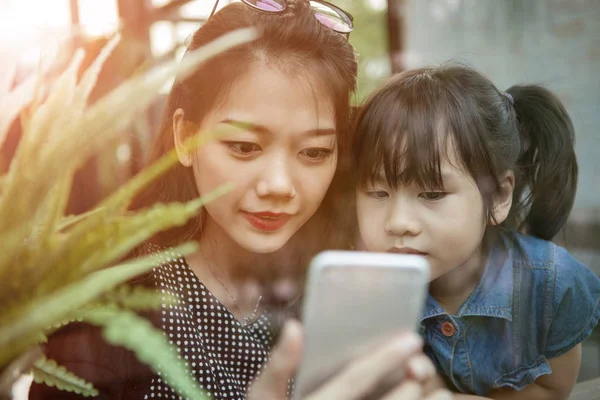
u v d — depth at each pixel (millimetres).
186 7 1214
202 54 399
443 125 858
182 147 708
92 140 378
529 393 979
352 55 899
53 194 383
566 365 1005
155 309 706
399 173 847
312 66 791
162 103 779
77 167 407
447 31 2232
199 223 794
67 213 615
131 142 695
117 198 392
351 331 486
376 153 864
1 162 425
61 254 367
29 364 436
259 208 758
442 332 914
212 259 813
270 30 768
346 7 1764
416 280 492
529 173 1033
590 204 1944
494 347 934
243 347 791
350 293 482
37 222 379
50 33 493
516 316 942
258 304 816
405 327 495
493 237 967
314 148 795
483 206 907
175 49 924
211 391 758
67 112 396
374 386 483
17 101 415
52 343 612
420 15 2145
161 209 391
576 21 2184
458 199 867
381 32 1962
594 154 2064
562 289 962
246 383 786
